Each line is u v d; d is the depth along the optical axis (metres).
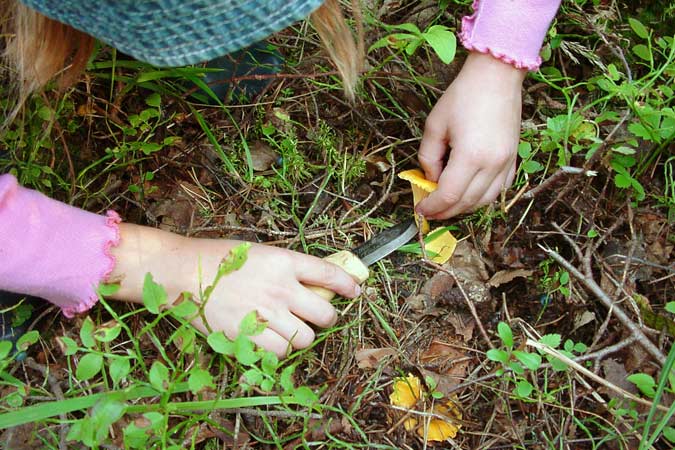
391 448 0.58
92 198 0.67
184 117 0.70
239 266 0.48
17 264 0.54
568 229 0.68
